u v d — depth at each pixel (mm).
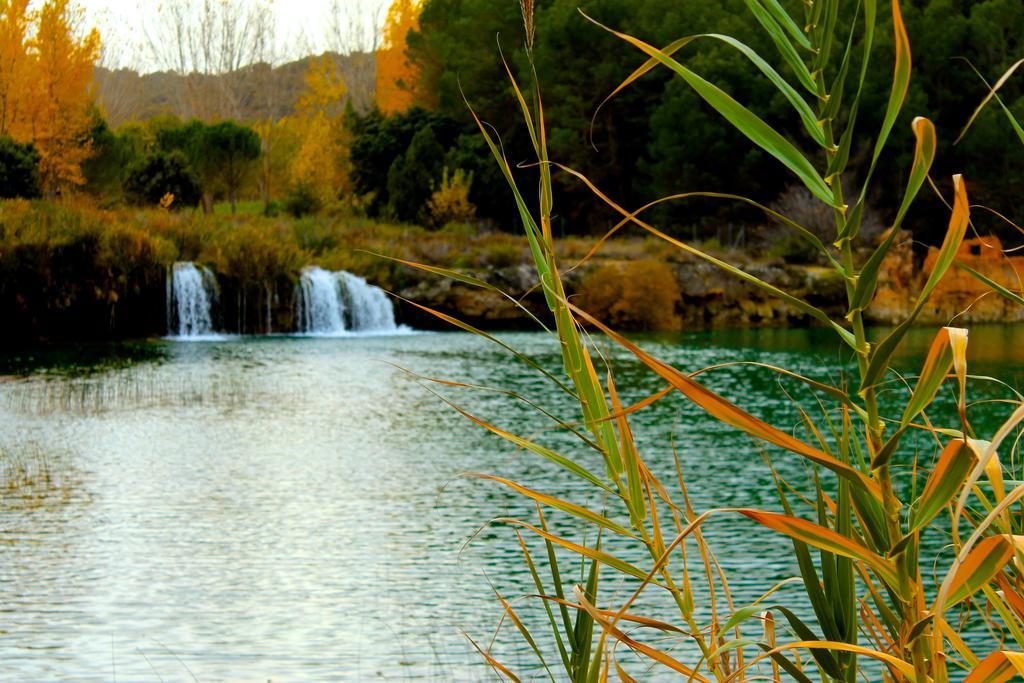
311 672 6574
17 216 31922
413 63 73375
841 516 1737
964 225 1290
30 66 42156
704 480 12266
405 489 12312
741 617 1721
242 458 14219
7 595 8352
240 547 9820
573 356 1828
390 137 55250
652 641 6305
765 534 9734
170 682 6445
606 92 53312
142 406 18734
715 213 49562
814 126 1446
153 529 10516
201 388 21141
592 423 1830
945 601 1277
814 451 1370
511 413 18531
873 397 1427
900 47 1273
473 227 47938
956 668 5469
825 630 1694
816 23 1451
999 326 36625
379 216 53438
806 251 43094
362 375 23578
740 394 20234
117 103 74312
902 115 44406
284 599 8195
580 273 39125
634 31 53531
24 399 19297
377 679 6348
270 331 35406
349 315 36969
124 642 7258
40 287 31031
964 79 45781
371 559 9352
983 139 43688
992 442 1229
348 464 13828
